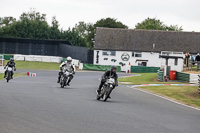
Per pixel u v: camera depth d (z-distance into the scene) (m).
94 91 59.47
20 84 69.06
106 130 24.67
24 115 28.86
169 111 38.72
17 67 171.00
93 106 37.66
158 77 108.44
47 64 191.75
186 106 45.97
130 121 29.19
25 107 33.75
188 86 76.94
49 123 25.95
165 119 31.88
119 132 24.30
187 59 123.38
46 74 132.00
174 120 31.75
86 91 58.56
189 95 61.09
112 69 44.78
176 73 105.56
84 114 31.42
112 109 36.12
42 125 25.02
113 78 45.00
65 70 64.06
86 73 147.00
